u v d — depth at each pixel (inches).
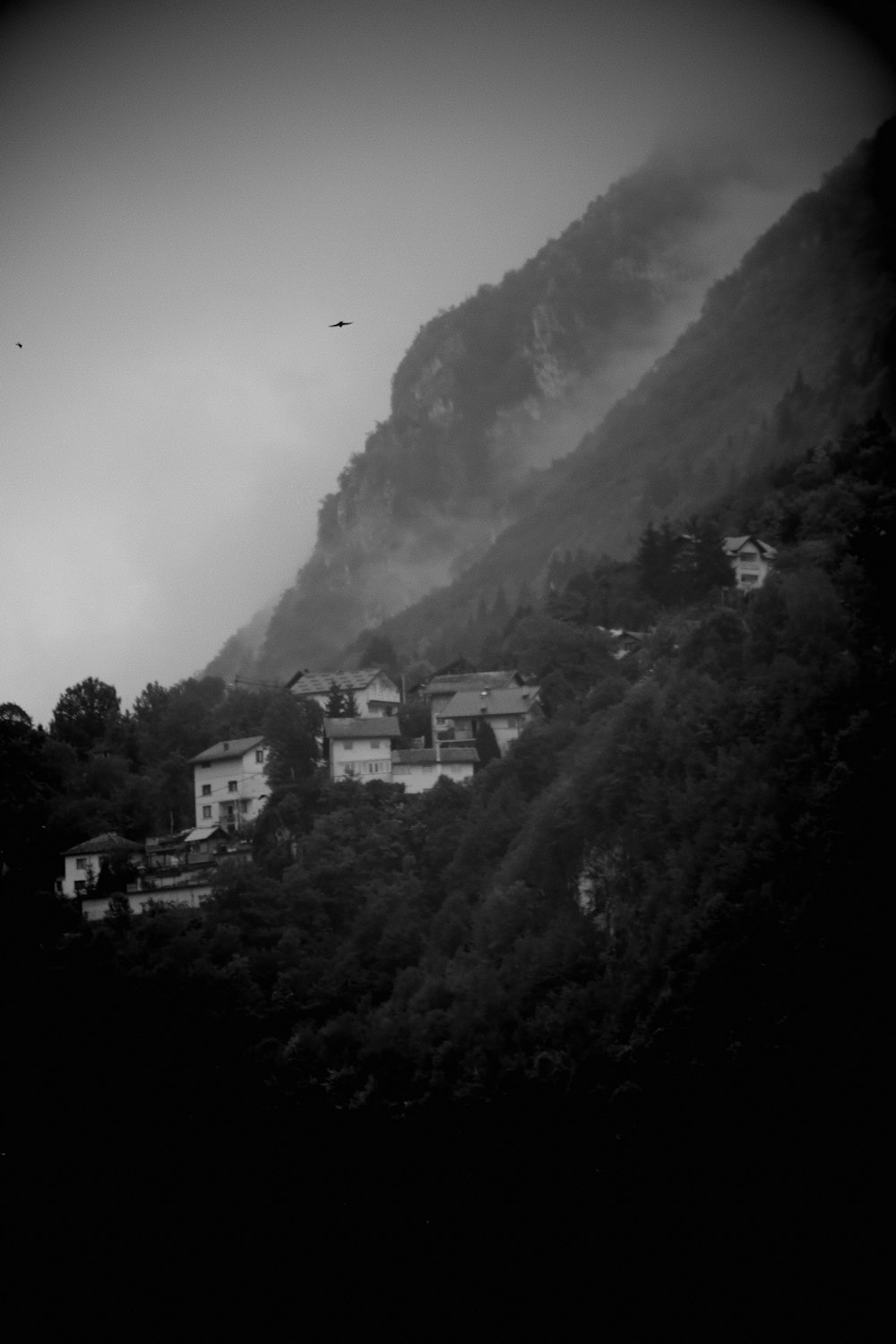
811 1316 3651.6
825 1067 3929.6
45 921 5137.8
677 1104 3949.3
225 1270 4050.2
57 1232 4146.2
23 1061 4488.2
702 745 4803.2
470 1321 3838.6
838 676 4795.8
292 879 5078.7
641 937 4372.5
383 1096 4215.1
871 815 4318.4
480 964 4527.6
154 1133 4301.2
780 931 4136.3
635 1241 3838.6
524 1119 4047.7
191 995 4603.8
